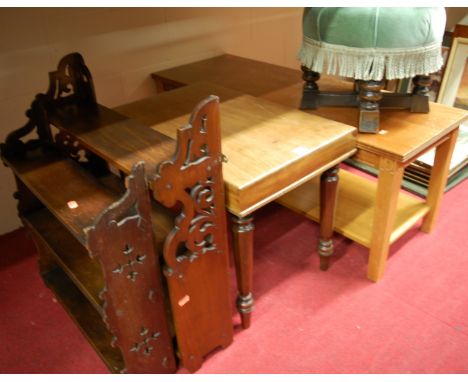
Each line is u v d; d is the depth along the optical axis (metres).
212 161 0.82
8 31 1.34
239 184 0.86
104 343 1.08
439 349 1.10
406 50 1.05
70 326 1.21
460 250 1.43
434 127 1.18
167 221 1.04
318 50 1.12
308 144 1.01
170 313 1.04
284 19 2.08
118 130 1.04
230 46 1.95
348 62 1.08
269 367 1.07
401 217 1.38
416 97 1.26
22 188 1.19
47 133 1.17
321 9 1.10
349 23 1.05
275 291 1.29
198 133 0.77
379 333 1.15
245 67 1.77
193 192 0.82
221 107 1.22
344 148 1.09
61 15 1.43
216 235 0.91
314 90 1.31
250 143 1.02
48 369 1.09
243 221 0.95
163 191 0.77
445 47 1.92
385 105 1.27
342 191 1.50
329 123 1.11
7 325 1.22
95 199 0.92
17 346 1.15
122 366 1.01
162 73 1.73
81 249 1.10
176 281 0.89
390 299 1.25
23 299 1.30
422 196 1.65
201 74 1.70
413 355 1.09
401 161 1.07
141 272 0.84
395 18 1.02
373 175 1.84
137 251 0.81
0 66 1.37
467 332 1.15
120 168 0.90
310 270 1.37
